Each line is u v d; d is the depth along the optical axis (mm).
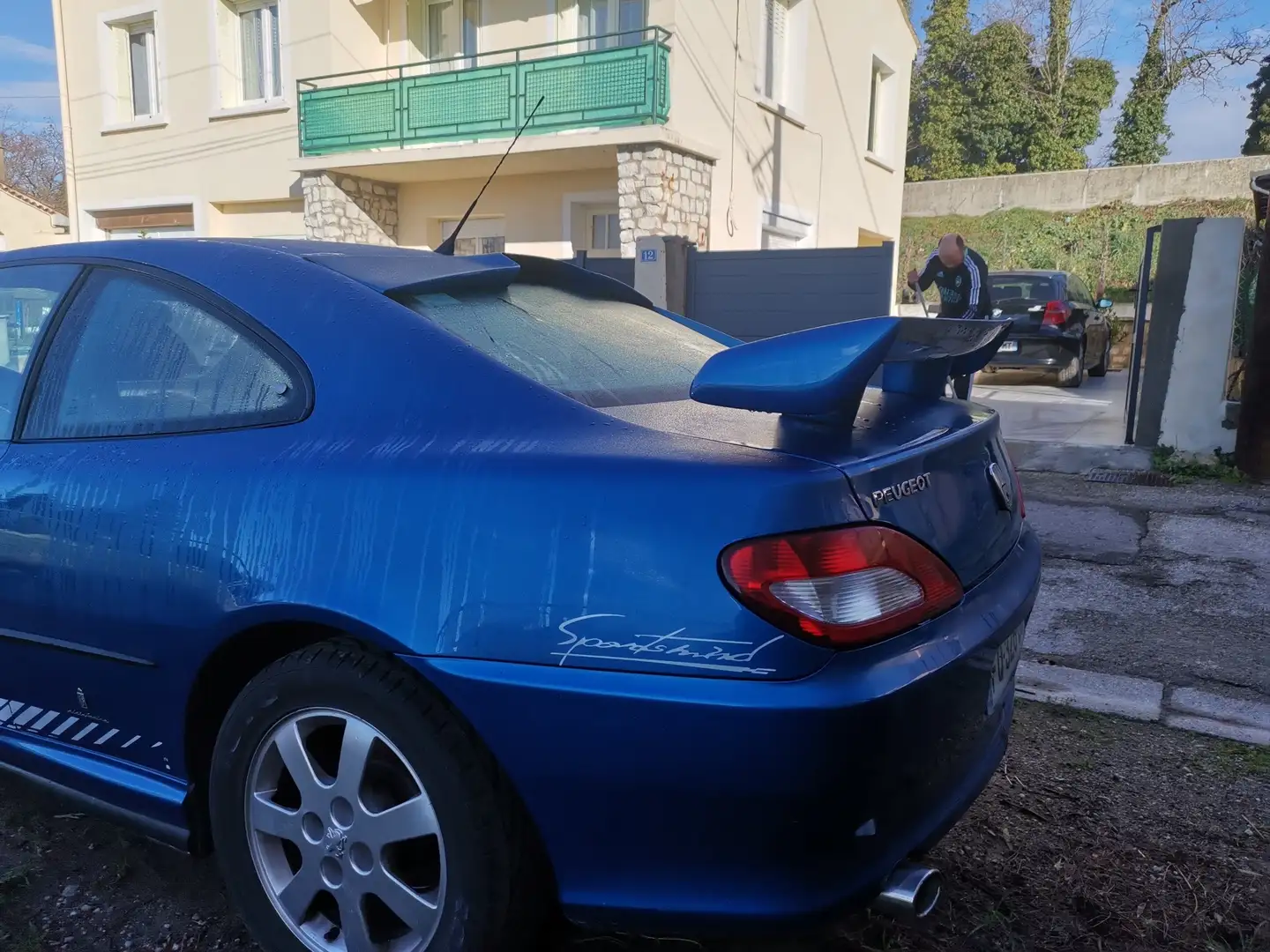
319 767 1912
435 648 1711
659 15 11016
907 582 1696
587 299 2738
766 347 1778
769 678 1550
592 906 1700
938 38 27984
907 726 1635
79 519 2146
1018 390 12016
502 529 1707
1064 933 2250
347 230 13289
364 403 1962
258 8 14180
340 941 1940
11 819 2697
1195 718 3322
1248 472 6668
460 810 1717
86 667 2199
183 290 2264
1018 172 28500
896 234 18297
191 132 14875
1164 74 27234
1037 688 3561
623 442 1772
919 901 1712
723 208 12156
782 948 2168
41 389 2418
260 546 1892
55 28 15914
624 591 1621
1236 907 2350
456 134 12219
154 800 2154
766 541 1575
